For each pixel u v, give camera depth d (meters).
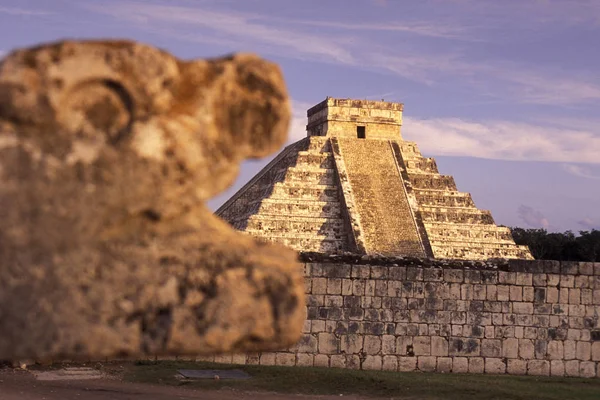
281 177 93.50
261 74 6.11
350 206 88.56
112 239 5.60
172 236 5.75
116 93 5.58
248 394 21.27
